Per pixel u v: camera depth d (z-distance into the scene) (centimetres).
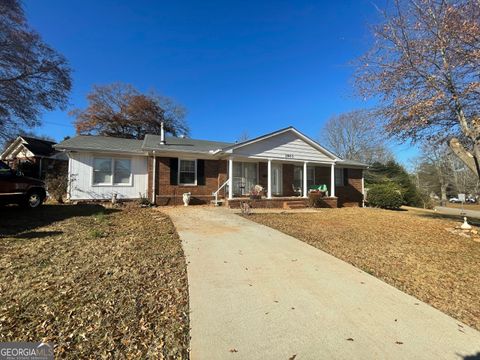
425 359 253
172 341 270
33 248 531
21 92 1650
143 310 324
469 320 329
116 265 459
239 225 845
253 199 1382
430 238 784
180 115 3897
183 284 402
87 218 851
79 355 245
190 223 850
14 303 325
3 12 1476
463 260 576
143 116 3341
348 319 321
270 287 404
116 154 1362
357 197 1978
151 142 1523
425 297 390
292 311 336
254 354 254
